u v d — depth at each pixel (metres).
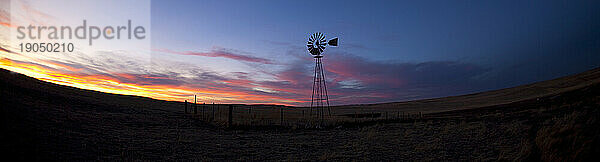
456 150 15.45
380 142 18.33
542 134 13.07
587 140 9.36
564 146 10.23
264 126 26.58
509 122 24.27
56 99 26.59
